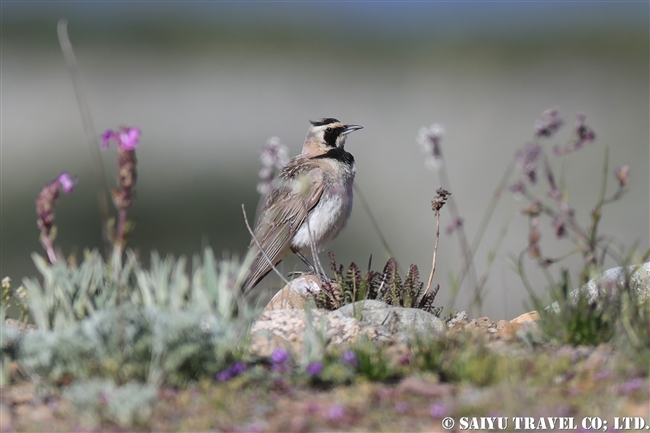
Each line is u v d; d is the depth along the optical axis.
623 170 7.66
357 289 9.09
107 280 7.94
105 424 5.94
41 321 7.47
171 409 6.16
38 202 7.36
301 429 5.79
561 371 6.66
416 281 9.23
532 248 7.70
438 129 8.56
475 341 7.42
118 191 6.68
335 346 7.68
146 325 6.80
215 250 26.39
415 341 7.36
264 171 9.03
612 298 7.59
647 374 6.54
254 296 10.73
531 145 7.63
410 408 6.12
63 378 6.72
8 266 25.30
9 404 6.32
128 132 6.64
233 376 6.71
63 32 6.78
